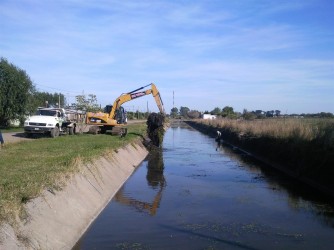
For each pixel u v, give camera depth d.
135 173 22.91
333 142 20.03
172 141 48.16
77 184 13.18
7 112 39.12
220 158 30.83
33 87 42.28
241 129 42.50
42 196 10.19
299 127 25.83
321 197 16.94
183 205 15.06
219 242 10.76
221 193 17.45
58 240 9.41
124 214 13.50
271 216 13.67
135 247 10.18
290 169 23.16
